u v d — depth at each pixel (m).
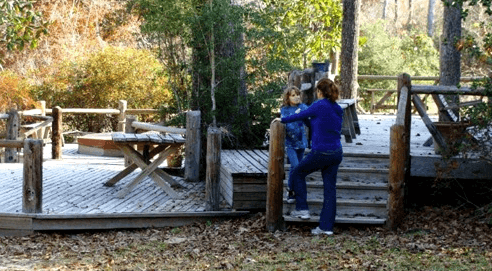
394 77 19.66
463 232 8.66
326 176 8.66
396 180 8.83
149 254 8.38
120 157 15.70
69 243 9.01
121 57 20.33
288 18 17.45
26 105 19.39
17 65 24.77
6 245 8.92
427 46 25.31
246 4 12.21
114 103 20.42
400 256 7.79
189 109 12.28
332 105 8.45
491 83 9.09
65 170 13.07
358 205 9.09
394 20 43.94
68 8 26.62
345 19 17.27
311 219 8.88
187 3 11.46
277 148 8.91
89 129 20.73
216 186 9.79
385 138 11.80
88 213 9.40
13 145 13.68
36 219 9.31
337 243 8.38
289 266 7.59
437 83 19.34
